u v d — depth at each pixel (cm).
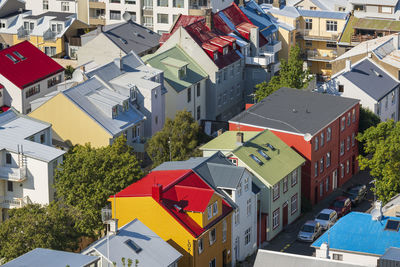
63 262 9394
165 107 16488
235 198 12025
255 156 13238
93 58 18475
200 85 17325
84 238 12069
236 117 14775
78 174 11956
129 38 18862
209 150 13338
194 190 11494
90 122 14350
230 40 18200
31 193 13050
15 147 13050
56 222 11050
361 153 16225
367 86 16575
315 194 14562
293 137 14200
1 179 12950
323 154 14650
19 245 10619
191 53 17500
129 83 15450
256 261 9681
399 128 13762
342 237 11081
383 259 9344
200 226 11262
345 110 15275
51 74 17800
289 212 13738
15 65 17400
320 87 16712
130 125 14825
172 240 11169
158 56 16988
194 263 11125
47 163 12862
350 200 14450
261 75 18650
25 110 17212
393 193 13212
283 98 15550
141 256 10262
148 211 11256
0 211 13100
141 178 12212
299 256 9694
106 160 12094
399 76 17488
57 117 14462
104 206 11875
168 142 13888
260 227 12850
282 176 13150
